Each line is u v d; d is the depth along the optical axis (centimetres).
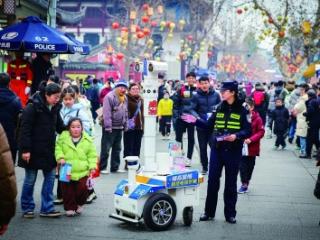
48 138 1005
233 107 1016
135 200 949
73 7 7981
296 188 1409
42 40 1555
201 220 1037
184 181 976
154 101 1141
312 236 955
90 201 1152
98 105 3114
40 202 1142
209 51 7462
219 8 6284
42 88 1002
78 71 5369
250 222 1041
